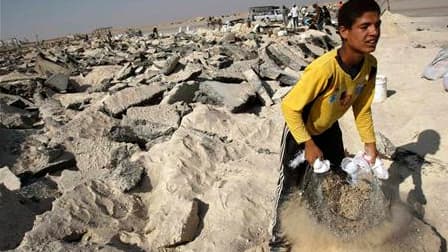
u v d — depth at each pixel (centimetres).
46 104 873
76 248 311
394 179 402
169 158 439
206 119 550
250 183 403
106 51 1805
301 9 3272
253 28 2295
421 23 1884
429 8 2928
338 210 286
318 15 1908
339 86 259
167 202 384
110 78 1109
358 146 471
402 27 1633
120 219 371
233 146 477
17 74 1270
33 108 828
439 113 517
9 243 357
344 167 295
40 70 1296
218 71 852
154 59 1348
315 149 267
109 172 483
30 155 545
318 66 249
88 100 892
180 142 458
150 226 365
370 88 285
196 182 411
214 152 455
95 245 320
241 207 369
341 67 251
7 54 3028
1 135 602
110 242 340
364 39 238
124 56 1480
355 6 236
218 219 361
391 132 499
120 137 571
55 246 312
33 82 980
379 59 971
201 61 1035
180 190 394
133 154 536
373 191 291
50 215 352
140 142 574
